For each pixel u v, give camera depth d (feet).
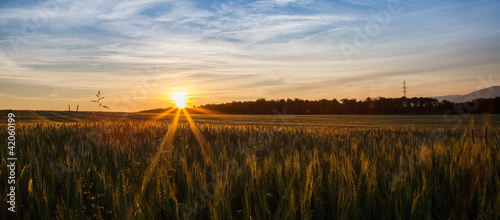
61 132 21.30
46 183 9.37
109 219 7.77
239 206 8.84
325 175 9.57
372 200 8.05
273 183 9.69
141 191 8.69
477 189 8.47
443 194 8.48
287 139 20.29
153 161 10.45
